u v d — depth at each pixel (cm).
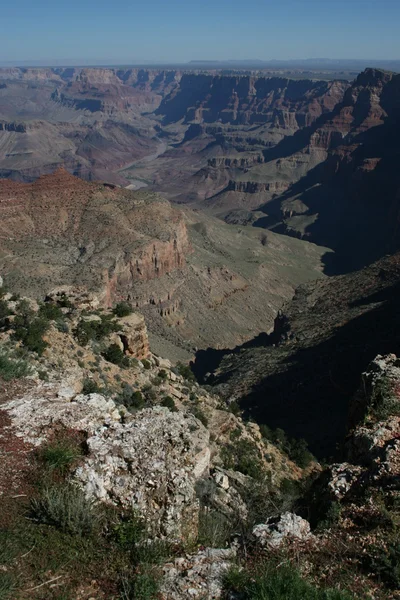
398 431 1766
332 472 1678
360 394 2256
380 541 1162
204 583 968
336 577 1034
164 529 1100
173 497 1145
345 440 2184
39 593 888
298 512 1666
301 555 1105
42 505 1059
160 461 1184
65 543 1003
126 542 1029
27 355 2441
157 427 1285
